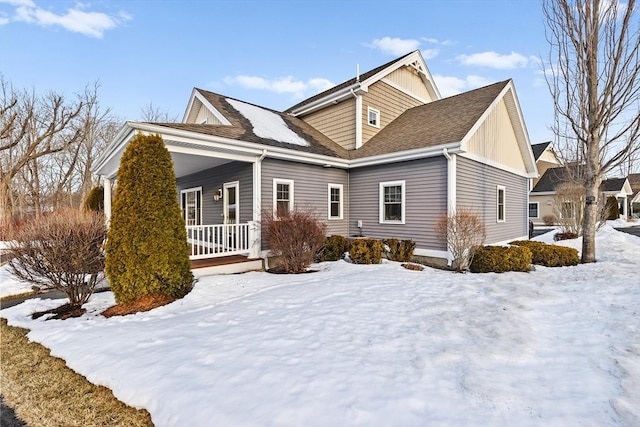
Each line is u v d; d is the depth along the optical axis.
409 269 7.69
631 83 7.55
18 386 3.06
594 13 7.89
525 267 7.50
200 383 2.61
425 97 14.62
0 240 11.38
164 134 6.46
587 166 8.44
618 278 5.77
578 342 3.22
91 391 2.88
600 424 2.01
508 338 3.30
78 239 5.16
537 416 2.10
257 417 2.15
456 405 2.21
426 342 3.25
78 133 21.98
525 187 13.55
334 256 9.05
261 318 4.16
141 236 5.15
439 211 8.61
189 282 5.69
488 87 11.15
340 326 3.76
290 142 9.73
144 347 3.42
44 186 25.05
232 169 9.92
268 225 7.85
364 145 11.40
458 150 7.95
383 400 2.28
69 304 5.48
